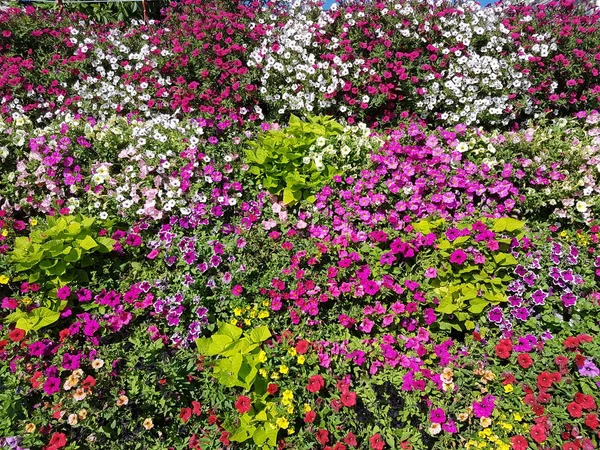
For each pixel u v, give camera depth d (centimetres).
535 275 152
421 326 153
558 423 128
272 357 137
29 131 199
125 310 150
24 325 141
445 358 140
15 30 251
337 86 227
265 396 132
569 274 151
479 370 137
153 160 182
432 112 237
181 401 135
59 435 121
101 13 353
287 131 198
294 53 237
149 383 132
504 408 133
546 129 205
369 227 173
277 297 150
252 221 176
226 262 161
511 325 148
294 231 171
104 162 190
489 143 188
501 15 266
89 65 251
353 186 182
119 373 134
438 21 245
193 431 132
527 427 128
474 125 231
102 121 209
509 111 228
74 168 185
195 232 168
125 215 177
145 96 229
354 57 230
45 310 146
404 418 130
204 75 228
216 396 133
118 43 257
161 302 146
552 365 138
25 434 123
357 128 208
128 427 128
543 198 181
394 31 238
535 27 251
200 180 181
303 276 153
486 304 149
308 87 229
